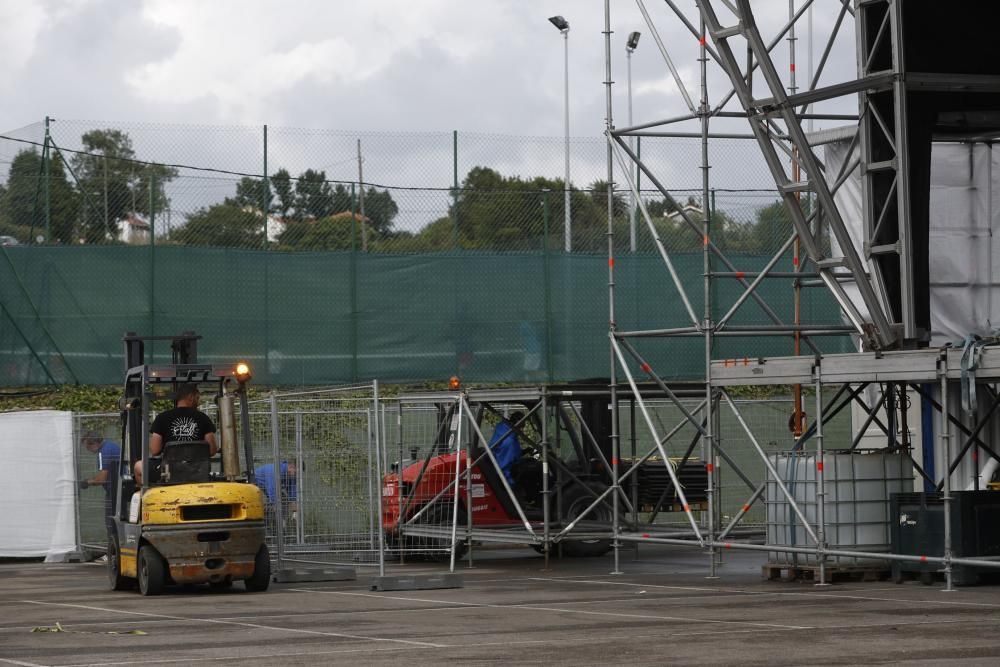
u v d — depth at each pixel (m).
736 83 19.56
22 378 30.23
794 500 18.69
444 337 32.59
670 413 30.12
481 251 32.84
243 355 31.30
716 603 15.83
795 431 22.06
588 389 22.05
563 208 33.69
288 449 21.56
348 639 12.78
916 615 14.20
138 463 18.84
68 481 25.31
